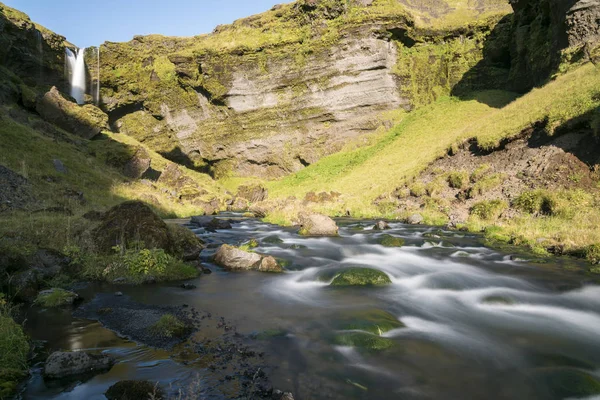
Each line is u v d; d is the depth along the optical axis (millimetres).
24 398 4074
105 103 53500
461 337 6102
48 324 6258
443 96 46469
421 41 47844
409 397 4309
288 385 4461
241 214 30578
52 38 46625
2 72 34625
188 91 54781
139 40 57438
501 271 10141
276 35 51406
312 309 7184
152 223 10914
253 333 5965
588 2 26438
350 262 11164
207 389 4281
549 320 6949
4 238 9109
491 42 44125
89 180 25766
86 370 4664
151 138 56406
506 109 28578
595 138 17609
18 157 22734
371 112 48312
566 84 23859
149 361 4980
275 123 51625
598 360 5410
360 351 5410
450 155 26766
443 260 11492
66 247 9688
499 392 4496
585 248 11578
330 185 37969
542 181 18016
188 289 8484
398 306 7516
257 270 10383
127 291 8234
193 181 39469
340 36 47188
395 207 24141
